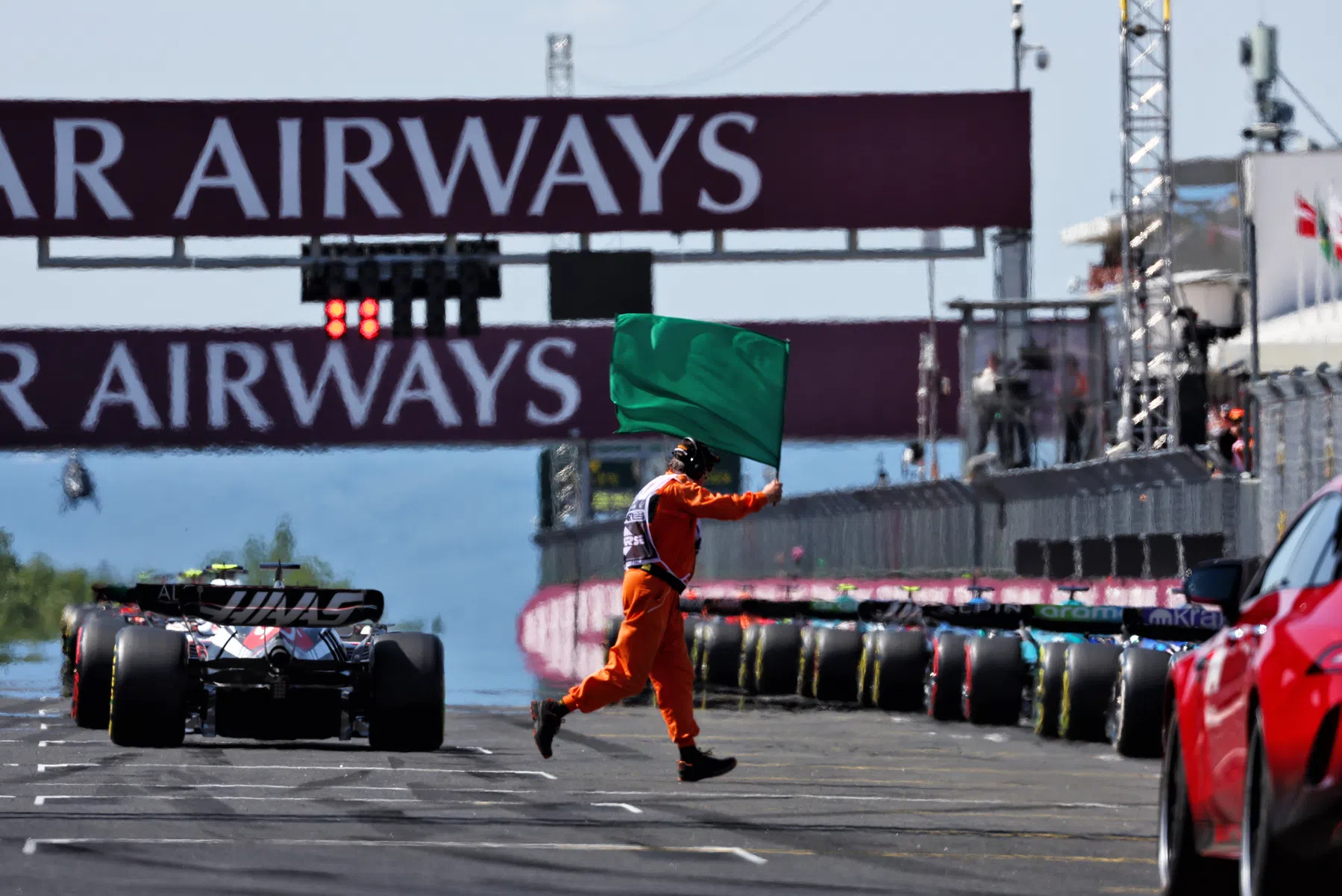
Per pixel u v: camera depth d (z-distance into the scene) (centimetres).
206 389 18262
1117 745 6425
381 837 3722
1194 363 16300
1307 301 18675
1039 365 16700
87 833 3700
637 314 5131
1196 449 10119
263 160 15025
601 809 4328
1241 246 19525
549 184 14900
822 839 3869
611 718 8131
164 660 5662
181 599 5744
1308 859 2394
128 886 3016
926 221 15325
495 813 4184
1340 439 8869
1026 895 3148
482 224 14888
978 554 13150
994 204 15412
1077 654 6900
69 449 18212
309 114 15000
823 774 5500
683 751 4762
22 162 15112
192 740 6072
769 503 4853
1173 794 3169
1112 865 3562
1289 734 2403
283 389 18288
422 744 5781
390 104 14962
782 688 9844
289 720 5694
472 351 18438
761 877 3288
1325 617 2475
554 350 18488
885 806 4566
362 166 14962
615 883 3189
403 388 18375
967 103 15350
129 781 4772
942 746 6775
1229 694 2755
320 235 14988
